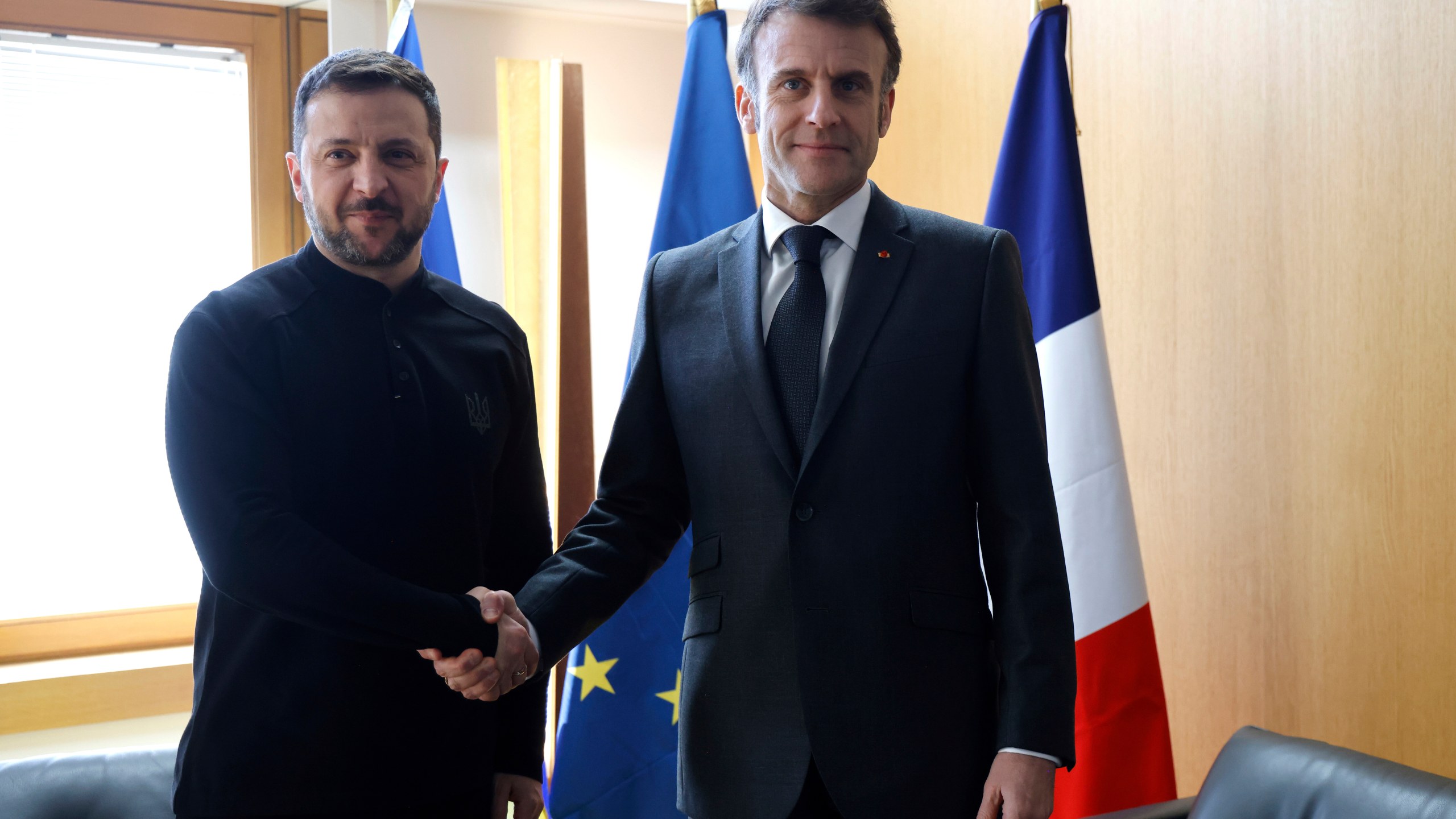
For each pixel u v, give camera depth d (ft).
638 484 4.83
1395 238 5.79
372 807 4.18
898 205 4.67
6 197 8.21
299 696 4.14
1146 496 7.59
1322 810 4.83
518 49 8.76
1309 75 6.28
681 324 4.66
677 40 9.34
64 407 8.43
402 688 4.27
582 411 7.52
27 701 7.55
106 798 6.05
